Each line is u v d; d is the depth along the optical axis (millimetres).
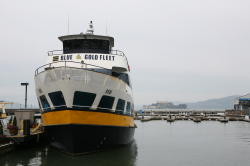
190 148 28000
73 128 19234
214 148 28062
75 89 18906
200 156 23562
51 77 19516
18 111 28656
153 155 23781
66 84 18750
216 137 38094
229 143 31969
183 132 45688
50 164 18875
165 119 88062
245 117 79312
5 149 22203
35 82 22469
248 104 89312
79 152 20172
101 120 20500
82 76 18984
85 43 24734
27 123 24125
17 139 22828
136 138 37094
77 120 19234
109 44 25141
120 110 22625
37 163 19250
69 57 23516
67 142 19906
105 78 20141
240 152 25688
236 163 20797
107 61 23297
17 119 28578
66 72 18688
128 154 23156
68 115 19078
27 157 21125
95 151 21172
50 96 20188
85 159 20000
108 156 21672
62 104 19438
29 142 25375
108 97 20859
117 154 23031
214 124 66688
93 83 19484
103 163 19203
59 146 21062
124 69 21828
